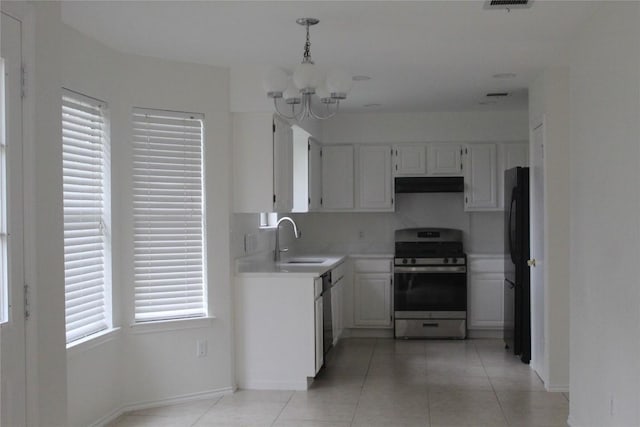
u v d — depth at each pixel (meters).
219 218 5.04
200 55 4.70
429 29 4.05
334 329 6.43
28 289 2.63
